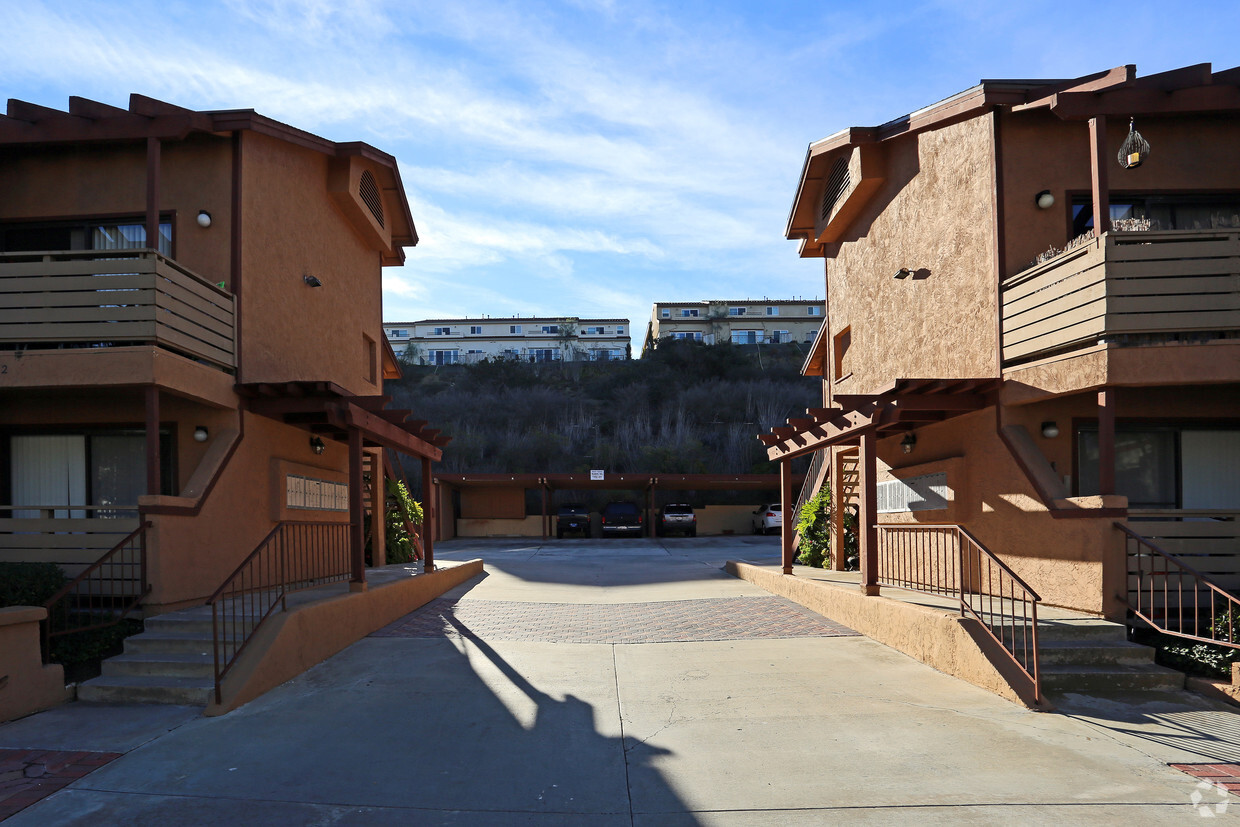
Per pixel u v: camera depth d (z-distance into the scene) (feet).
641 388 172.14
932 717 20.04
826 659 26.53
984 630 23.18
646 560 72.43
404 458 141.79
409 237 52.80
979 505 32.12
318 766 17.22
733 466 142.00
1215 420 30.68
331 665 26.35
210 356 30.96
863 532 32.07
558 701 21.97
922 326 36.29
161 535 27.35
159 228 32.86
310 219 40.16
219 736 19.24
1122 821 13.93
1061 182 30.89
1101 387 26.27
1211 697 21.43
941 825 13.87
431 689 23.27
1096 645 23.61
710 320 235.40
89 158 33.63
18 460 33.37
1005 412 30.32
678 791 15.66
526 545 98.89
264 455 35.06
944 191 34.53
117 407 32.73
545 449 145.28
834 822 14.08
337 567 43.52
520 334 256.93
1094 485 30.32
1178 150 31.30
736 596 42.16
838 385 49.93
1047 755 17.26
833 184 46.39
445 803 15.24
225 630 22.36
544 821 14.42
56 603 25.61
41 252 27.84
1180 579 23.11
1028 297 29.07
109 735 19.39
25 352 27.40
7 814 14.74
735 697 22.16
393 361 58.13
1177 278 25.55
